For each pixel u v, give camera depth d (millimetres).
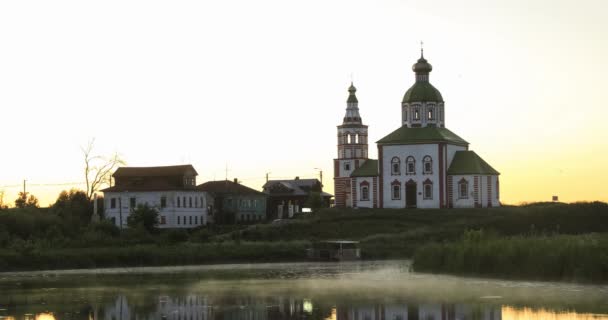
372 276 90125
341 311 62125
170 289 78625
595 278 75688
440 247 93500
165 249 120312
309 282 83875
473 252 86812
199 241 140375
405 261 121062
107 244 127750
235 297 71188
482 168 174375
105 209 196375
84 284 85062
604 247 77188
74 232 137625
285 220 174625
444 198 172750
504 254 83312
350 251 124938
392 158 176625
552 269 78688
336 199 195875
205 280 88500
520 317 57500
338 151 196250
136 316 61094
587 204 154250
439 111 180500
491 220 147625
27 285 84625
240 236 147750
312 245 128750
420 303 65312
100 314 62219
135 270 106375
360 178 179375
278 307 64562
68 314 62312
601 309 60281
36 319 59938
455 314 59656
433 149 173625
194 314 61688
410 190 175125
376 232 150625
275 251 125250
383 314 60438
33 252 110500
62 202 185375
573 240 81125
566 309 60469
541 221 146375
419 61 182000
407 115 179375
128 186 198500
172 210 193250
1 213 133625
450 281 81125
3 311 64000
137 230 141250
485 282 79125
